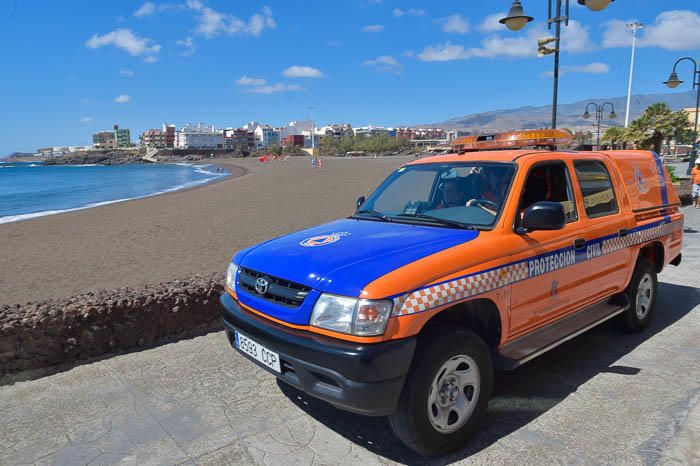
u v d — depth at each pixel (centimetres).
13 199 3669
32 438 329
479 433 329
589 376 412
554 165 398
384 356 263
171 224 1791
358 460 301
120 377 418
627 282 470
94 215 2175
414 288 278
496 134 477
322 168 7044
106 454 310
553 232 370
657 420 340
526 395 381
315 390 281
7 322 419
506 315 330
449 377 301
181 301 504
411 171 441
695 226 1166
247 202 2539
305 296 290
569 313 399
